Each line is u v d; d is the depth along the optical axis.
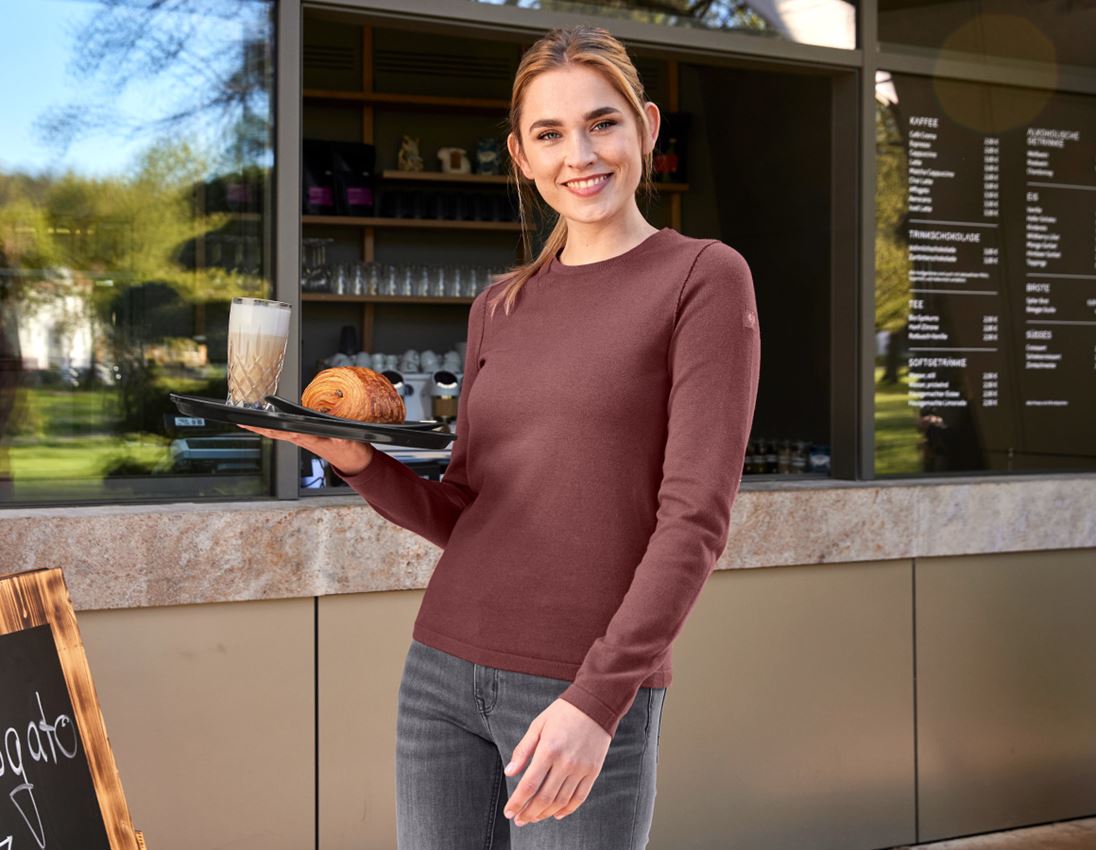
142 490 2.58
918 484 3.12
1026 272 3.36
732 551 2.89
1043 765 3.30
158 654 2.46
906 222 3.22
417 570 2.62
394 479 1.40
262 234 2.66
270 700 2.55
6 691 1.38
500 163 4.81
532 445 1.28
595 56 1.26
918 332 3.24
